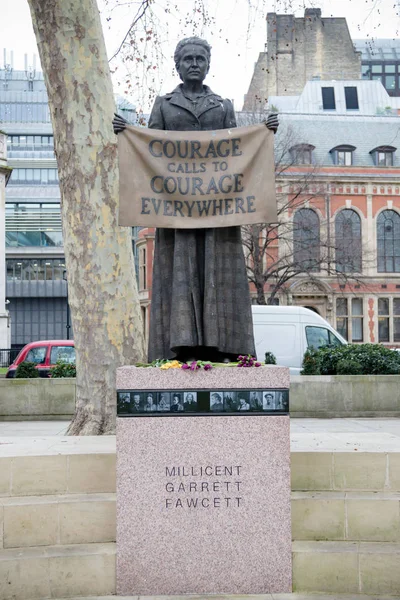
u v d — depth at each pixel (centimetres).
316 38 6806
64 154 917
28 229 6544
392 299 4519
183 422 516
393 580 521
